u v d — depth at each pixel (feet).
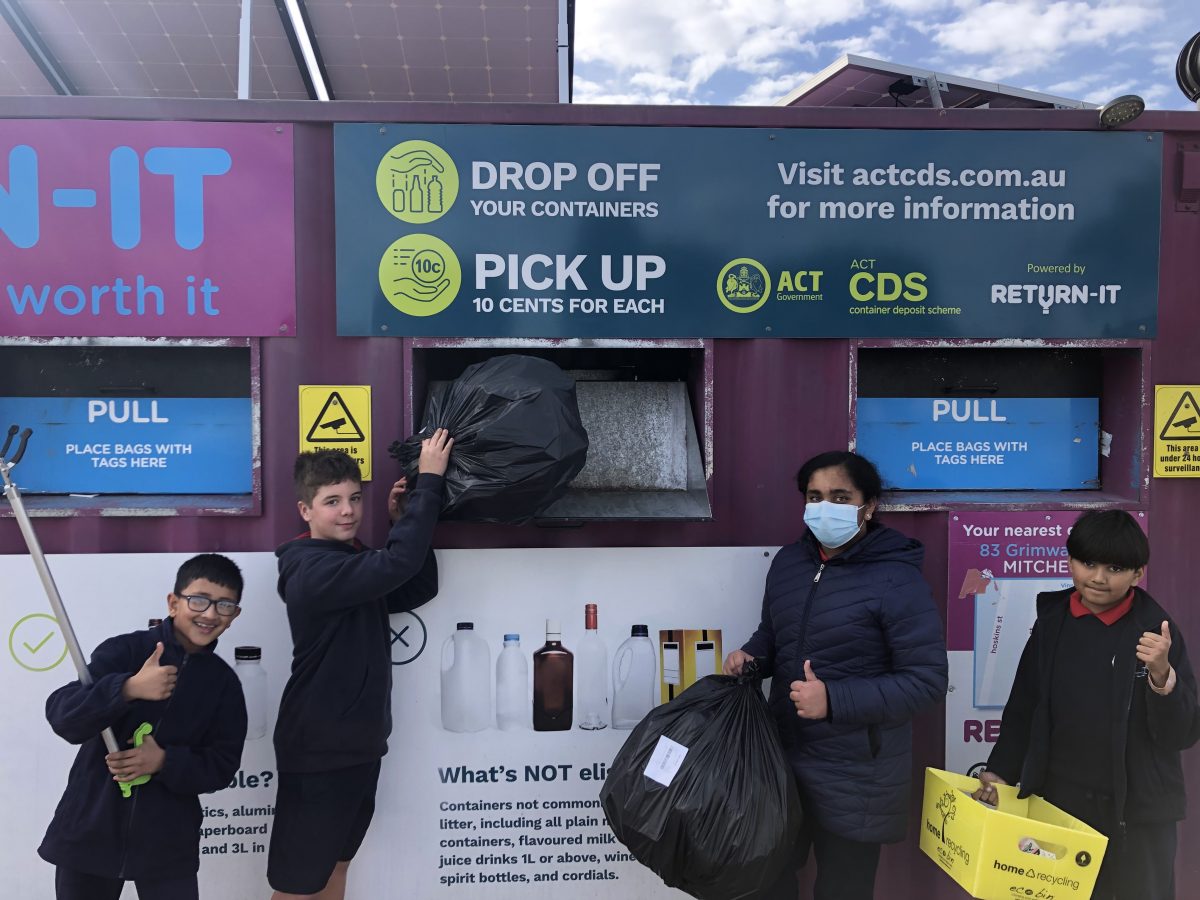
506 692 7.55
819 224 7.48
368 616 6.47
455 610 7.52
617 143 7.36
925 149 7.47
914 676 5.78
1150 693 5.81
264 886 7.46
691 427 7.89
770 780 5.91
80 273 7.18
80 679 5.83
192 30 10.02
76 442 7.69
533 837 7.64
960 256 7.54
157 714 5.89
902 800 6.08
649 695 7.63
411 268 7.32
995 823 5.73
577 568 7.57
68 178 7.14
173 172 7.19
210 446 7.79
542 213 7.36
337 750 6.25
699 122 7.38
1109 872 5.97
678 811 5.82
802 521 7.64
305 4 9.68
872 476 6.36
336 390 7.38
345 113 7.22
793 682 5.95
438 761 7.55
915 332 7.57
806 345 7.60
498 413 6.50
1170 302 7.68
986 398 8.22
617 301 7.43
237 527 7.40
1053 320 7.61
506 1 9.72
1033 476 8.26
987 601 7.72
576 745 7.61
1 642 7.30
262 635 7.43
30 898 7.30
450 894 7.61
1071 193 7.56
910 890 7.77
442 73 11.20
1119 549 5.84
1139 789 5.90
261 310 7.30
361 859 7.52
